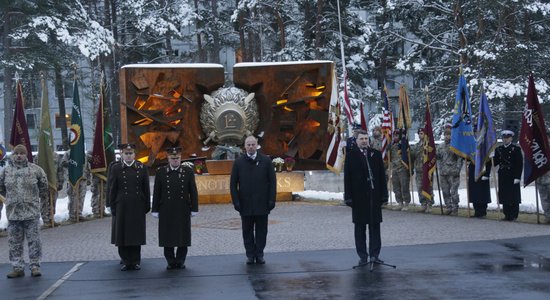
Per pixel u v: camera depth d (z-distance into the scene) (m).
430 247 14.73
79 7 39.56
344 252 14.54
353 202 12.74
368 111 49.72
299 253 14.58
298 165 27.30
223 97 26.27
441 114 40.44
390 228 18.08
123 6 45.94
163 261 14.21
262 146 27.09
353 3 45.19
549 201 18.20
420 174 22.02
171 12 47.19
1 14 39.84
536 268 11.96
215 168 26.30
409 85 56.91
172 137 26.28
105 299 10.48
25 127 20.12
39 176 13.02
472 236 16.20
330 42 42.81
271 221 20.44
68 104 57.38
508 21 39.25
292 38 44.06
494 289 10.34
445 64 42.78
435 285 10.77
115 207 13.24
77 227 20.30
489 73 37.50
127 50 49.09
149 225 20.55
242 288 11.04
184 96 26.39
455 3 39.16
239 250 15.40
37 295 10.89
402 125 22.61
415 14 42.84
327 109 26.67
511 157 18.97
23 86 47.34
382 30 43.50
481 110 19.64
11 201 12.66
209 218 21.67
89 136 58.00
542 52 38.78
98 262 14.18
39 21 36.44
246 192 13.27
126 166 13.34
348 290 10.61
